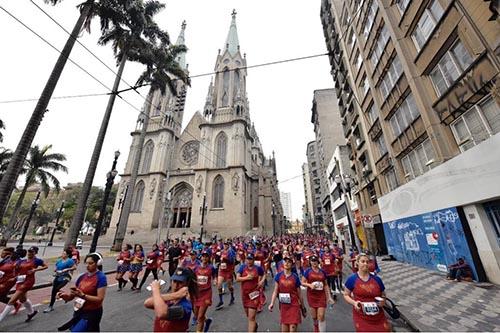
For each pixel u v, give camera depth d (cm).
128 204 2081
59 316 627
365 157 2042
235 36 6047
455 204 965
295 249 1312
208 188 4231
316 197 6969
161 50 2425
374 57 1689
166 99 5000
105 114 1703
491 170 789
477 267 876
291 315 440
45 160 3350
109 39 1981
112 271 1351
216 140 4672
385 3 1416
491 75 796
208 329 554
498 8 728
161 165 4472
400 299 733
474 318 546
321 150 5081
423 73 1149
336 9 2538
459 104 944
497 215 832
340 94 2792
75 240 1382
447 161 999
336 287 925
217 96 5262
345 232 3166
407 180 1419
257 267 550
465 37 886
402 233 1428
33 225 5747
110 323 579
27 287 581
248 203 4675
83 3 1483
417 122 1246
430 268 1159
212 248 1313
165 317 240
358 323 365
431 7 1087
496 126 809
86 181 1501
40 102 1188
